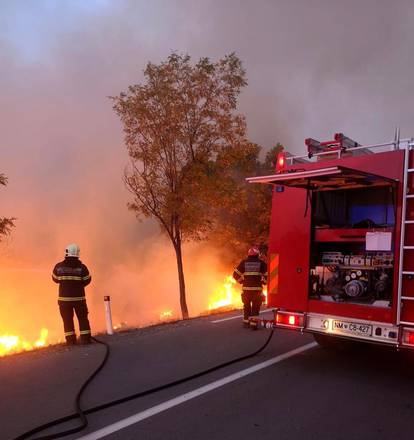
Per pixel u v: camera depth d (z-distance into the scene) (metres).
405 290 5.11
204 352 6.74
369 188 6.15
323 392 5.01
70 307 7.40
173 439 3.77
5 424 4.04
